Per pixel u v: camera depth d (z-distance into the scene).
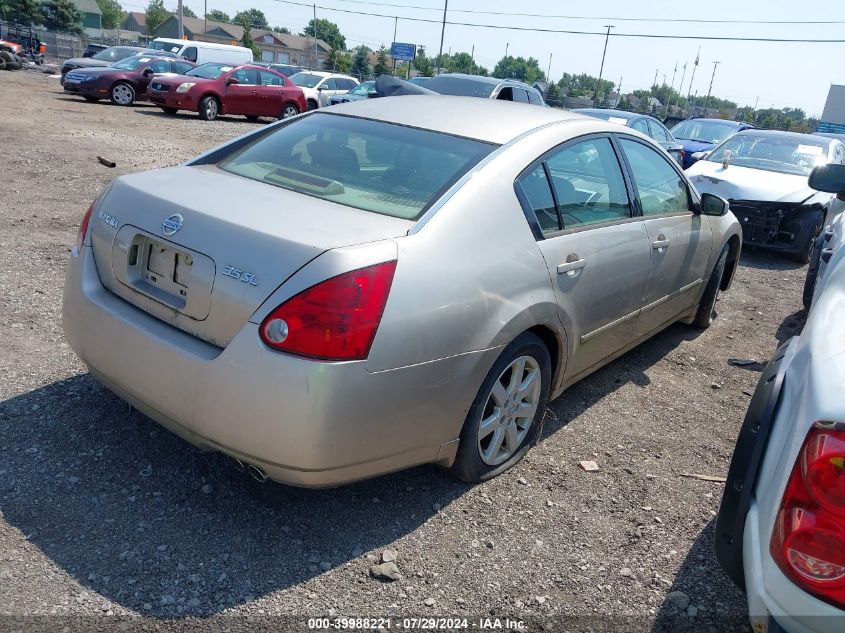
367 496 3.14
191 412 2.64
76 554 2.60
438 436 2.90
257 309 2.50
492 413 3.26
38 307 4.73
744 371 5.14
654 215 4.38
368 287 2.51
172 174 3.30
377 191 3.08
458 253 2.85
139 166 10.23
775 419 2.09
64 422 3.42
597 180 3.87
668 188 4.69
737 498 2.10
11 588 2.41
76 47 51.41
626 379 4.80
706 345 5.61
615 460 3.71
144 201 2.97
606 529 3.11
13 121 13.52
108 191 3.18
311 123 3.78
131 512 2.86
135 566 2.58
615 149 4.13
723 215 5.32
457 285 2.79
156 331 2.76
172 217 2.81
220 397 2.54
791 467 1.78
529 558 2.87
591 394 4.51
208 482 3.10
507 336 3.02
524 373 3.40
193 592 2.49
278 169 3.36
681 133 16.94
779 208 8.57
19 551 2.58
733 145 10.11
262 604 2.48
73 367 3.96
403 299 2.60
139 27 131.25
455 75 13.79
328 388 2.44
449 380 2.81
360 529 2.93
